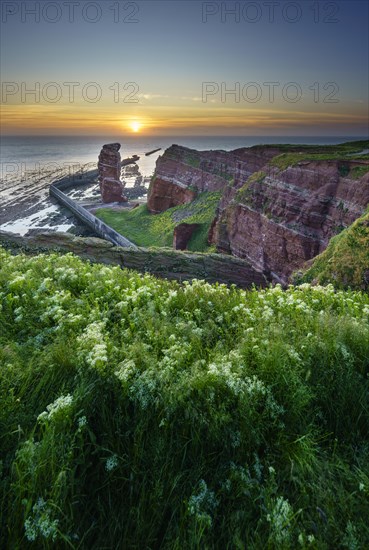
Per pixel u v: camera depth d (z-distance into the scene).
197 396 4.16
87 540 3.13
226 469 3.60
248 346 5.07
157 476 3.49
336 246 23.53
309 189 39.44
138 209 112.94
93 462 3.71
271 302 7.35
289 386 4.22
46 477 3.26
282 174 42.94
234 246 50.81
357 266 20.72
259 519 3.12
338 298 7.81
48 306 6.70
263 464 3.68
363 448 3.80
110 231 95.88
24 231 109.50
